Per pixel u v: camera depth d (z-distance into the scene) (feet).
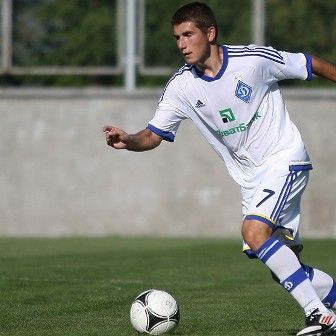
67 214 181.16
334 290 73.15
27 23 188.24
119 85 187.93
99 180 180.04
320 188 175.42
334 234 174.60
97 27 185.78
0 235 182.19
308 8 177.99
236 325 77.61
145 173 178.70
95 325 77.66
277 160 70.38
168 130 74.02
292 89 177.88
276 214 68.80
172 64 183.73
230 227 176.86
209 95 70.79
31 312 85.15
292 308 87.92
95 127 180.45
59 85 189.88
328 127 176.04
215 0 179.11
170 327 72.08
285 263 67.82
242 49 70.74
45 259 132.16
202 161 176.96
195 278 112.37
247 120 70.64
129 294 97.60
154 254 139.64
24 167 182.50
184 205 177.78
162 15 183.42
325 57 177.99
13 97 182.39
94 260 131.03
